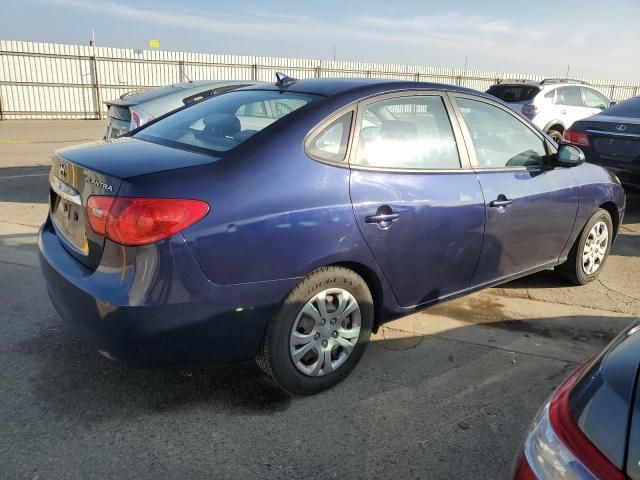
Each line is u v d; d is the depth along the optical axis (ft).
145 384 9.78
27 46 63.10
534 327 12.78
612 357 4.91
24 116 64.80
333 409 9.28
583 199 14.10
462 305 13.94
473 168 11.33
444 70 94.94
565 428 4.45
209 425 8.73
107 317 7.78
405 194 9.91
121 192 7.84
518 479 4.61
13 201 23.00
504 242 12.06
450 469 7.91
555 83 39.42
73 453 7.97
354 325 9.91
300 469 7.82
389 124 10.23
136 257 7.70
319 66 84.28
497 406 9.53
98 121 65.41
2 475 7.47
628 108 24.13
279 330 8.84
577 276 15.05
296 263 8.69
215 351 8.48
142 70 71.67
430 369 10.71
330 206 8.95
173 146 9.77
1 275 14.51
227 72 77.77
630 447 4.00
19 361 10.37
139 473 7.63
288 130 9.06
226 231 8.04
